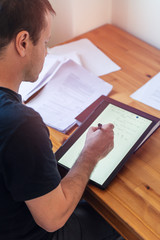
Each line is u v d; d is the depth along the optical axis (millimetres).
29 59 799
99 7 1693
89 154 939
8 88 773
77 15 1648
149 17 1548
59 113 1222
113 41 1642
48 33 825
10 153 681
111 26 1767
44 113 1226
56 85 1327
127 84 1369
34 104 1270
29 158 692
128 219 884
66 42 1649
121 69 1453
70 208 846
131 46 1600
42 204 757
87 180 912
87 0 1622
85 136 1066
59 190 800
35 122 713
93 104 1208
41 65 861
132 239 974
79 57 1522
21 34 728
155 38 1599
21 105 733
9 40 724
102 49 1586
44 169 719
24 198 729
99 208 1051
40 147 706
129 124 1075
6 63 757
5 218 817
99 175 975
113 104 1147
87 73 1373
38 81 1316
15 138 682
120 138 1041
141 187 963
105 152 969
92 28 1769
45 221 793
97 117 1109
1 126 688
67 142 1058
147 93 1315
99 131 989
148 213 896
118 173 1000
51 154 743
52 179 740
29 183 709
